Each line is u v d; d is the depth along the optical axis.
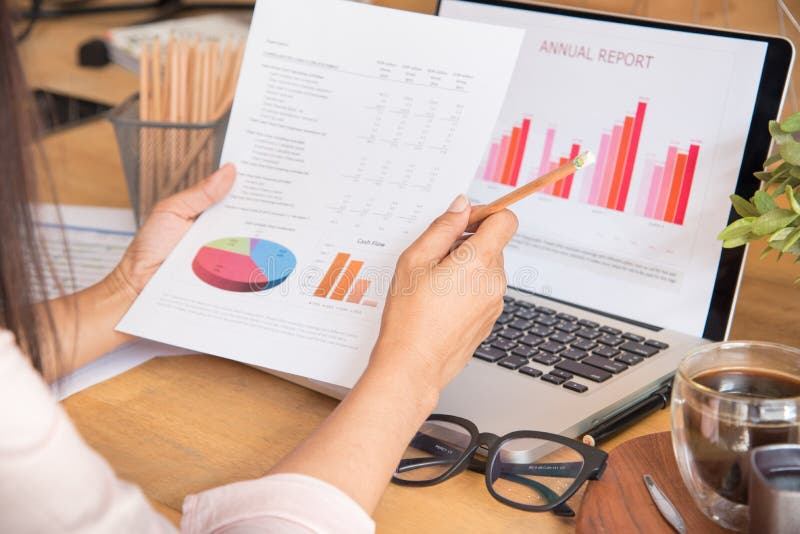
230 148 0.73
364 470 0.47
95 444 0.59
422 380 0.52
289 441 0.60
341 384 0.61
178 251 0.71
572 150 0.80
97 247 0.90
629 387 0.64
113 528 0.36
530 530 0.52
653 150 0.76
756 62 0.71
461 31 0.68
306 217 0.69
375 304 0.64
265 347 0.64
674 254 0.74
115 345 0.69
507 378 0.65
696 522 0.49
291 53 0.72
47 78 1.41
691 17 0.89
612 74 0.79
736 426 0.46
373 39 0.71
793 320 0.75
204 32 1.45
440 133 0.67
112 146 1.22
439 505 0.54
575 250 0.79
